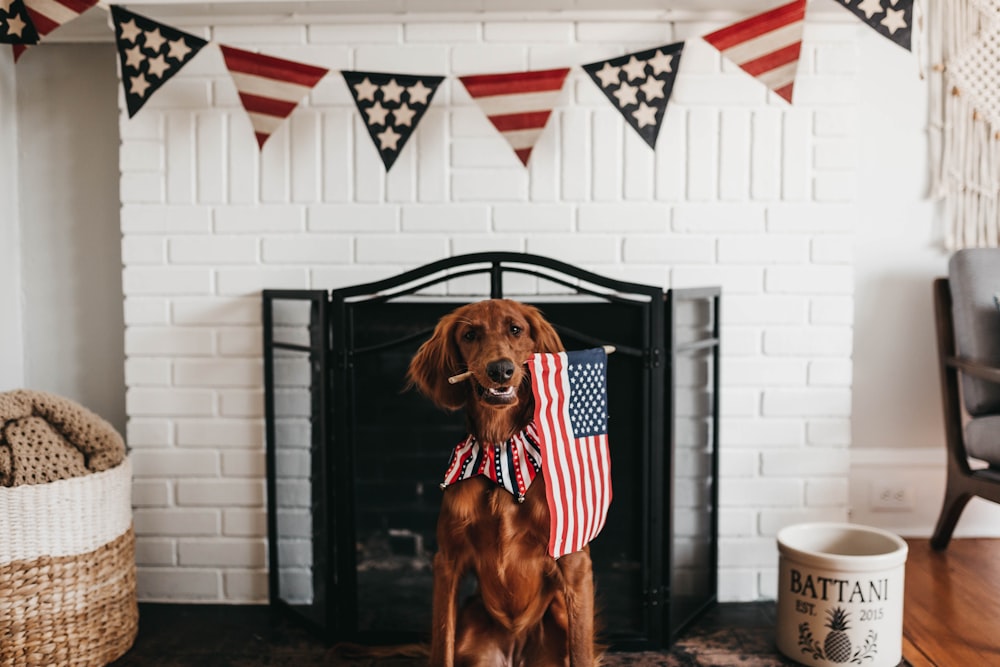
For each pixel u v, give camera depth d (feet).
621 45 6.96
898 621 5.82
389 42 6.98
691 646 6.33
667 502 6.26
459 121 7.04
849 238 7.08
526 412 5.23
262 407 7.16
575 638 5.22
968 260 7.41
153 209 7.10
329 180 7.07
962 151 8.09
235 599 7.28
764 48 5.93
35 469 5.56
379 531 7.18
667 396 6.25
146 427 7.22
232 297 7.14
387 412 7.08
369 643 6.41
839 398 7.18
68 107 7.74
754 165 7.04
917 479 8.33
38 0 6.08
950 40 8.00
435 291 7.07
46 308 7.90
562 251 7.10
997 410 7.29
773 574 7.28
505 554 5.12
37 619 5.55
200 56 6.99
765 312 7.13
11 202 7.73
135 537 7.27
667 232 7.09
